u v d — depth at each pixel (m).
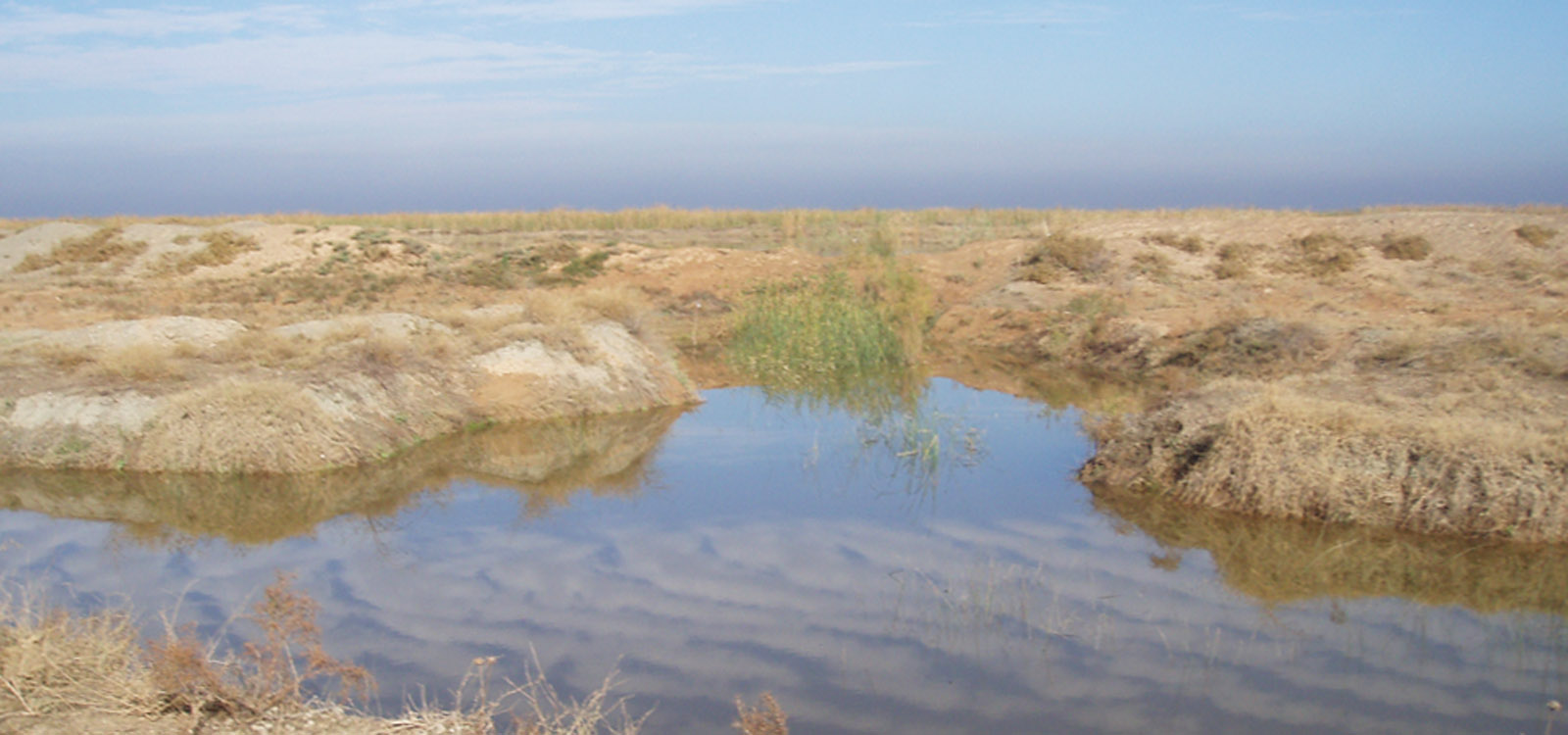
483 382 13.58
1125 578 7.81
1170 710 5.72
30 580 7.60
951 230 38.53
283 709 5.25
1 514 9.52
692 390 15.25
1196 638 6.73
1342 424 9.52
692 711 5.64
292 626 5.61
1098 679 6.10
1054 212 40.38
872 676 6.10
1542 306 17.83
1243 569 8.03
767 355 17.75
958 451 11.73
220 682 5.19
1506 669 6.29
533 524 9.13
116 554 8.35
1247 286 21.72
